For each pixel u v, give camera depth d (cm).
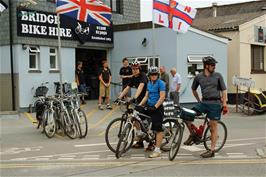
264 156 842
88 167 765
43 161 830
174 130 882
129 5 2180
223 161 801
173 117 922
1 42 1723
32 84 1722
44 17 1759
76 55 2014
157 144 847
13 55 1688
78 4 1245
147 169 740
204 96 839
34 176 706
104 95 1734
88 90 2030
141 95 891
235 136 1115
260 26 2372
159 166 763
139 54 1970
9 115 1506
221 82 833
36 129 1283
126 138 855
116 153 837
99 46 1995
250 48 2300
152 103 850
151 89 852
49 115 1141
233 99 2198
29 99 1708
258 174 693
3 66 1725
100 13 1290
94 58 2077
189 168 743
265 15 2408
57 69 1822
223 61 2003
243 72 2244
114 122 874
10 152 935
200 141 868
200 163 784
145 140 897
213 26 2347
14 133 1212
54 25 1797
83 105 1842
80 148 964
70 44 1862
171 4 1409
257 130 1253
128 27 2002
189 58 1897
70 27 1859
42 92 1680
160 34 1908
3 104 1731
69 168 761
